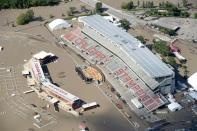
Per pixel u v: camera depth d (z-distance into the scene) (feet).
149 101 614.34
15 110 603.67
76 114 591.78
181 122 582.35
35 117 586.45
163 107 612.70
